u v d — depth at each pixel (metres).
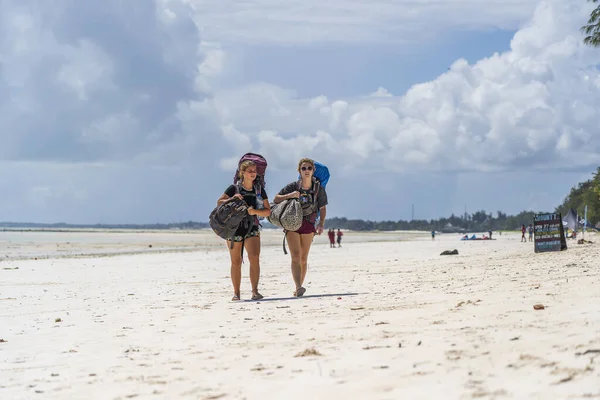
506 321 5.50
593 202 107.75
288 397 3.73
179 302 10.45
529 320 5.42
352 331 5.90
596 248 21.88
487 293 7.98
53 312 9.96
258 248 10.21
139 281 17.69
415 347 4.74
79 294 13.63
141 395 4.11
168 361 5.19
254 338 6.02
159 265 28.86
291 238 10.33
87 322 8.31
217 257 38.75
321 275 16.20
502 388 3.46
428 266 17.92
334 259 28.80
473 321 5.72
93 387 4.43
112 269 25.91
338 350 4.96
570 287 7.60
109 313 9.27
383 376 3.97
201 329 6.96
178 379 4.48
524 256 19.70
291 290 12.02
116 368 5.05
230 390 4.04
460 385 3.59
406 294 9.17
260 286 13.36
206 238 135.75
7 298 13.20
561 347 4.20
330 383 3.94
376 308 7.62
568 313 5.55
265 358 4.94
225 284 14.70
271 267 22.59
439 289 9.58
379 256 31.44
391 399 3.49
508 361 4.01
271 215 10.13
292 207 10.04
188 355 5.40
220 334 6.48
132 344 6.25
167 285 15.30
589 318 5.16
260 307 8.81
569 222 54.31
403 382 3.80
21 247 66.31
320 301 9.10
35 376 4.96
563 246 20.70
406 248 49.09
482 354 4.27
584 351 4.01
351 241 95.88
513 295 7.33
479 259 20.41
